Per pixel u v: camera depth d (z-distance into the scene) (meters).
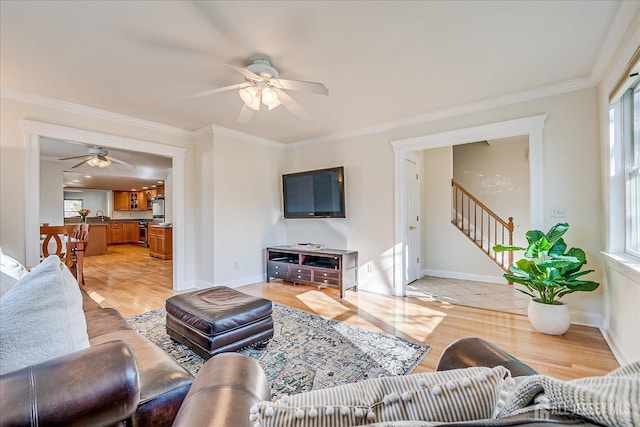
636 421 0.37
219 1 1.71
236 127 4.18
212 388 0.84
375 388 0.56
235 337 2.13
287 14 1.83
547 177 2.90
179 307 2.30
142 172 7.47
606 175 2.46
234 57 2.31
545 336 2.52
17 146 2.95
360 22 1.91
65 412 0.71
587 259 2.72
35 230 3.04
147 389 1.00
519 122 3.05
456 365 1.02
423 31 2.01
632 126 2.24
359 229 4.29
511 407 0.55
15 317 0.83
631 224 2.24
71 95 3.02
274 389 1.78
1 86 2.79
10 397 0.67
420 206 5.07
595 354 2.19
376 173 4.14
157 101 3.18
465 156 5.93
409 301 3.63
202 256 4.30
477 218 5.62
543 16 1.86
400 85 2.84
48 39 2.06
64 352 0.87
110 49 2.19
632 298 1.92
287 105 3.01
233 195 4.38
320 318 3.01
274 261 4.59
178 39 2.08
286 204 4.86
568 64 2.46
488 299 3.71
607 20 1.89
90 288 4.27
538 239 2.64
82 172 6.81
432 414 0.50
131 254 8.02
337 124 4.04
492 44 2.16
